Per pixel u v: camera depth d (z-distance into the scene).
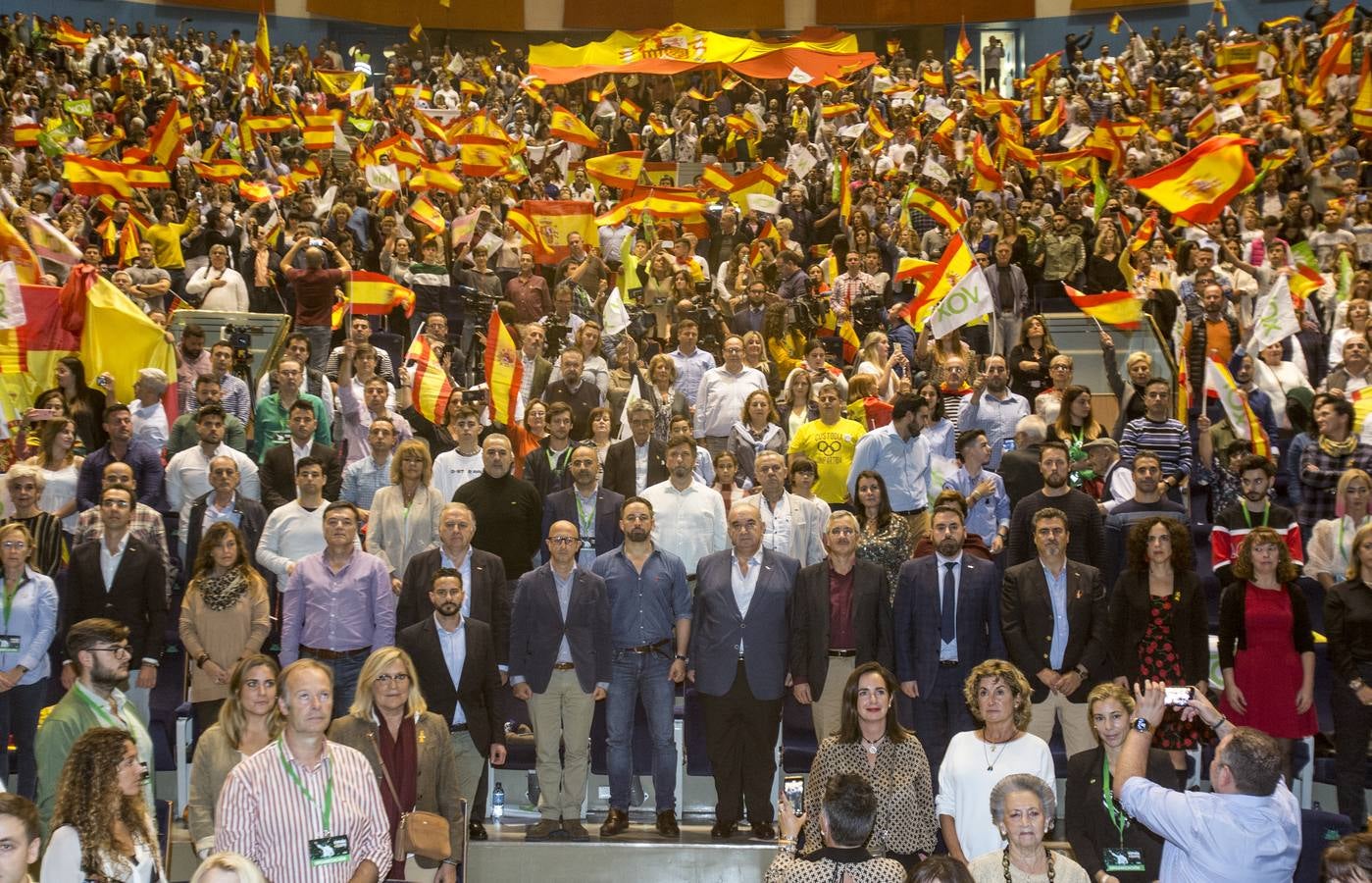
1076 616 9.09
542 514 10.52
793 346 16.44
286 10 36.06
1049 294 17.98
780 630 9.26
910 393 10.96
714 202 21.67
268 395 12.17
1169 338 15.66
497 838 9.14
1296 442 11.97
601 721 10.09
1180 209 14.82
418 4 37.34
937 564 9.26
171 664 10.62
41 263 14.50
